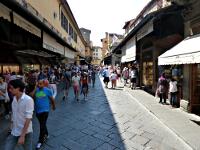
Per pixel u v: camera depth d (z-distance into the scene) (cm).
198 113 916
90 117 871
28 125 383
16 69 1170
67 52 2023
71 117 869
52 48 1242
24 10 650
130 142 605
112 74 1908
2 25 812
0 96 810
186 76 959
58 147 566
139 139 629
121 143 597
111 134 670
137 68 1859
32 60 1373
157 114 894
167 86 1173
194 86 923
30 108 387
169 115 880
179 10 994
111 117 873
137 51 1858
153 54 1398
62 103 1173
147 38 1457
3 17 602
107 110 1002
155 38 1324
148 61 1585
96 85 2220
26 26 779
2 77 895
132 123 790
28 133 402
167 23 1073
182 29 1041
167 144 592
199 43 754
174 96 1036
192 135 645
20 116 389
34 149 554
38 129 700
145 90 1673
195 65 922
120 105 1124
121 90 1766
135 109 1027
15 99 392
